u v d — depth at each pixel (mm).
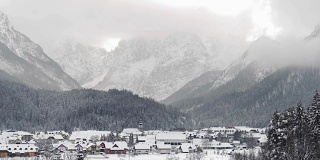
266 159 115875
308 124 105562
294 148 99938
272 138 107812
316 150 101688
